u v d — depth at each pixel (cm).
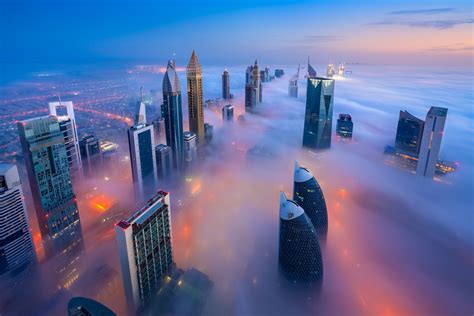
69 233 13000
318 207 13862
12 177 10406
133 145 17562
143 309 9925
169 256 10994
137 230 8994
